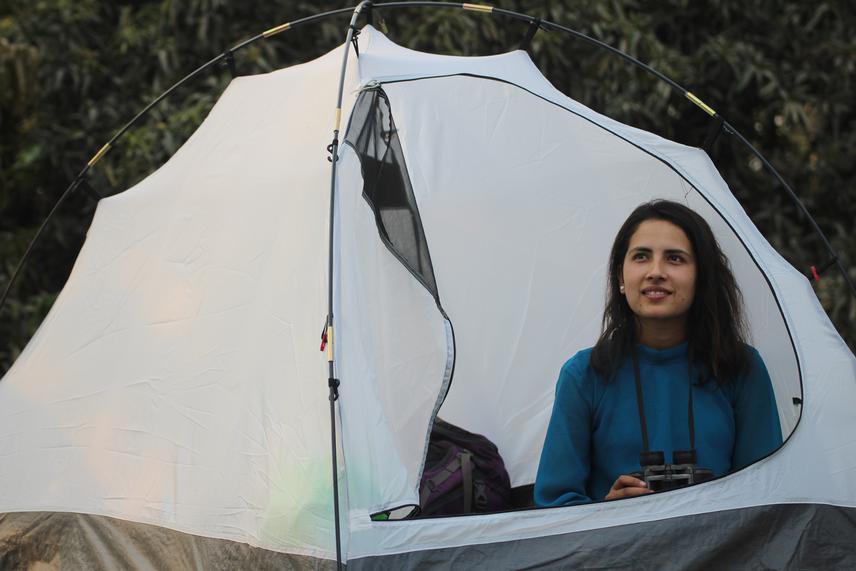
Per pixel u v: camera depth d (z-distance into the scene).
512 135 3.84
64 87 6.60
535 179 3.86
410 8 6.41
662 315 2.73
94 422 3.08
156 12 6.62
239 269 2.96
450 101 3.86
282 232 2.90
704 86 6.62
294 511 2.55
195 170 3.27
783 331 3.19
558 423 2.82
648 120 6.55
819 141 6.73
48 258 6.69
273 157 3.09
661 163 3.67
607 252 3.85
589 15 6.42
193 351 2.96
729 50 6.45
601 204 3.83
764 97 6.62
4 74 6.10
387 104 3.04
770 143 6.88
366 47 3.26
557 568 2.53
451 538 2.54
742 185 6.78
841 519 2.63
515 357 3.91
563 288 3.92
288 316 2.77
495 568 2.52
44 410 3.18
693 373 2.81
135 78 6.56
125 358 3.10
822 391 2.78
